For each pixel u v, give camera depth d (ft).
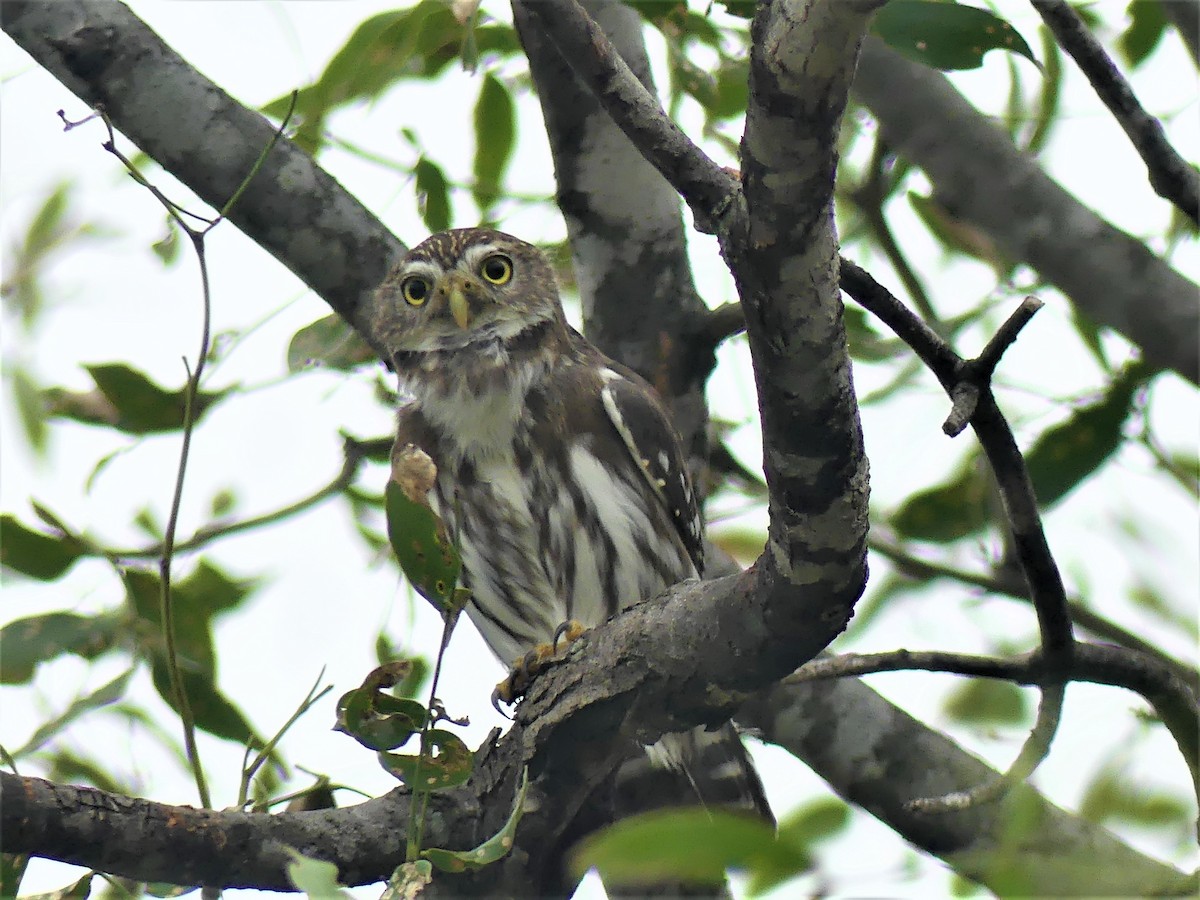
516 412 34.04
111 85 32.32
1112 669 23.98
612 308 36.47
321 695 24.35
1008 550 37.55
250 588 35.40
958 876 18.04
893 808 33.17
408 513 19.93
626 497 33.83
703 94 33.65
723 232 18.95
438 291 34.47
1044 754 23.50
